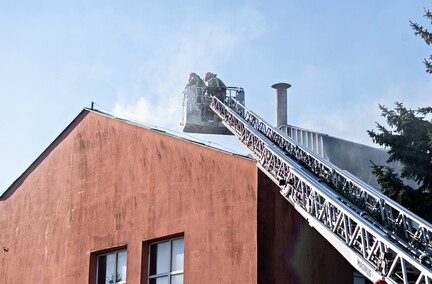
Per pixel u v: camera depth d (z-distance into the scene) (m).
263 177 15.58
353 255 12.55
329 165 15.88
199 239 16.38
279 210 15.58
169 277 17.22
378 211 14.16
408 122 18.36
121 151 19.67
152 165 18.42
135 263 18.00
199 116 23.83
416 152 18.22
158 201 17.88
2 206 24.19
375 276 11.95
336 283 16.06
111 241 19.00
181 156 17.58
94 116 21.14
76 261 20.09
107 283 19.12
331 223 13.35
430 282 11.10
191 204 16.89
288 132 21.16
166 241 17.62
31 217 22.64
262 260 14.96
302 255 15.62
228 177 16.14
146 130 18.97
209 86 23.62
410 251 12.73
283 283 15.12
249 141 18.67
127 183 19.08
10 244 23.25
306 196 14.30
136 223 18.36
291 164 15.00
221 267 15.64
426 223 13.02
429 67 19.33
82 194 20.69
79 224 20.44
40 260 21.64
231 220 15.75
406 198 17.30
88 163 20.84
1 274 23.23
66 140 22.05
